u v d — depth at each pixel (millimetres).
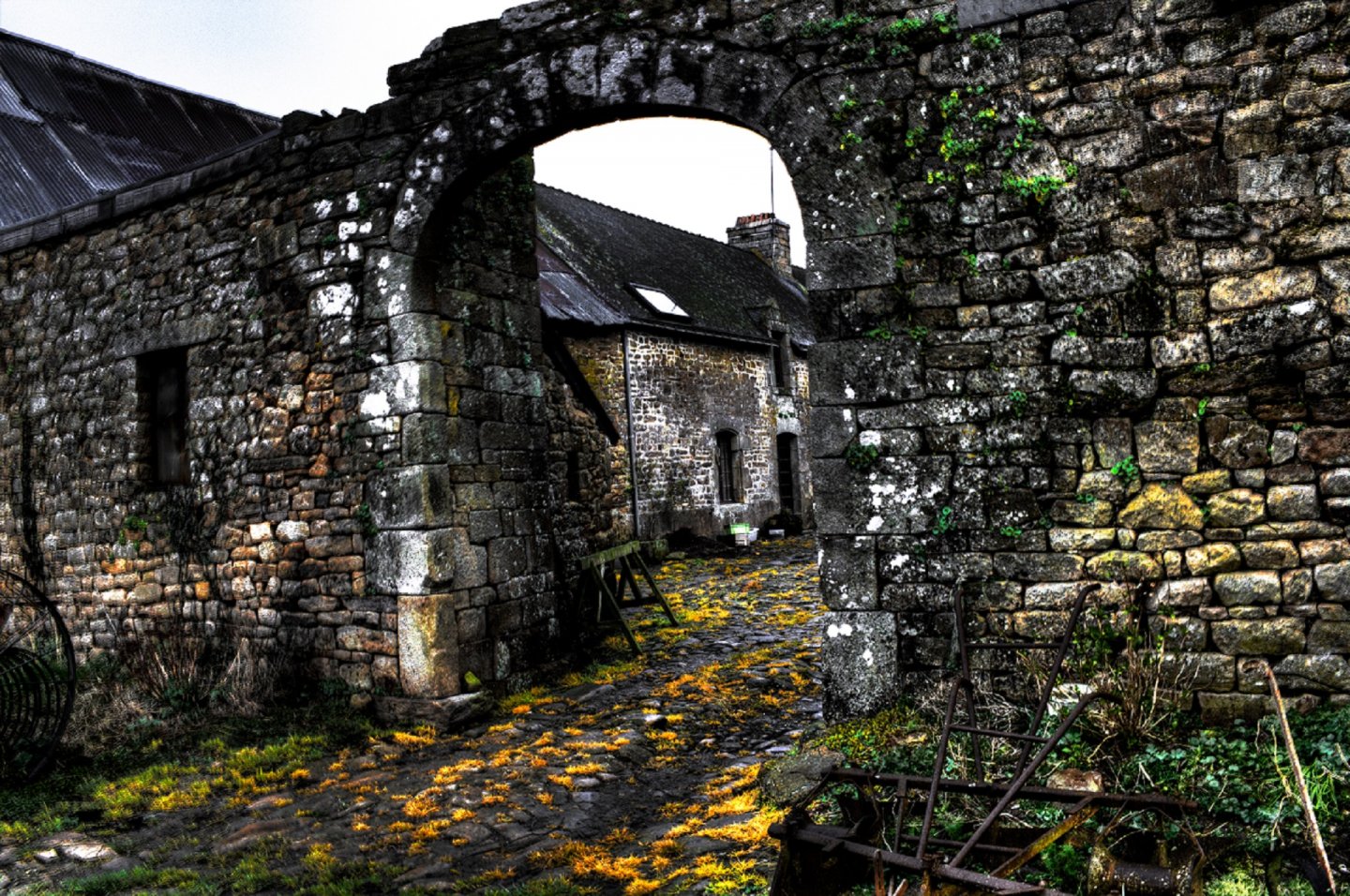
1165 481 4320
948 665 4684
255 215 6902
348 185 6438
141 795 5160
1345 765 3607
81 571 7980
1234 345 4211
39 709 6023
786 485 19625
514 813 4602
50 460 8203
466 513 6457
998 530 4598
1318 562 4051
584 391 9531
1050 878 3230
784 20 5082
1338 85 4074
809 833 3141
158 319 7461
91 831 4723
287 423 6711
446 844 4324
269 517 6805
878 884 2924
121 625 7723
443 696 6066
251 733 6023
